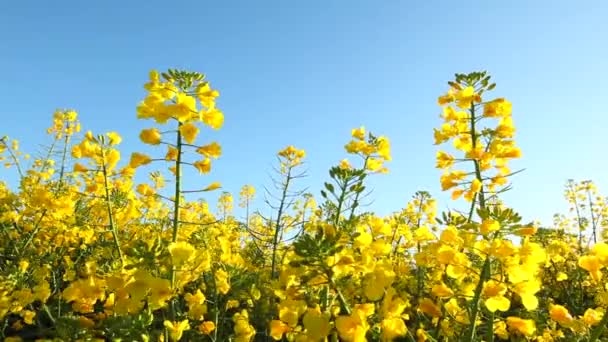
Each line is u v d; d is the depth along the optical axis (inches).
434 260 14.3
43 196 24.2
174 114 13.7
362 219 16.5
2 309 17.2
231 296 19.6
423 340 14.5
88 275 15.7
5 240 28.4
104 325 15.4
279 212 22.8
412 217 29.1
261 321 19.8
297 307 10.6
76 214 27.3
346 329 9.4
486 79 16.3
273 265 22.1
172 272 12.7
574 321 12.6
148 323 14.0
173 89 14.4
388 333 10.1
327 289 11.3
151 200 27.1
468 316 13.8
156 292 12.0
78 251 28.4
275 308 19.6
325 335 9.8
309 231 15.1
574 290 29.3
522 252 10.9
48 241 27.0
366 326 9.4
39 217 27.2
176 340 14.3
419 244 24.1
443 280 17.3
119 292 12.2
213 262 19.0
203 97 14.5
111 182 18.2
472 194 15.0
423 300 12.7
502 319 12.9
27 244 26.5
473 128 15.8
